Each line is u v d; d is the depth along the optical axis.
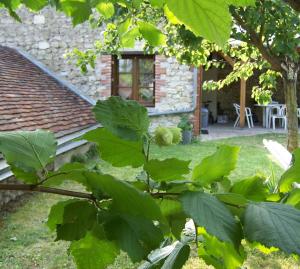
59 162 6.34
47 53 10.46
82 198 0.63
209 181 0.65
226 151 0.63
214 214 0.52
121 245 0.53
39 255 3.57
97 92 10.38
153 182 0.63
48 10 10.30
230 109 15.99
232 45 5.01
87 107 9.69
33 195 5.36
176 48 4.79
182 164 0.60
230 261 0.82
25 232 4.09
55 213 0.68
